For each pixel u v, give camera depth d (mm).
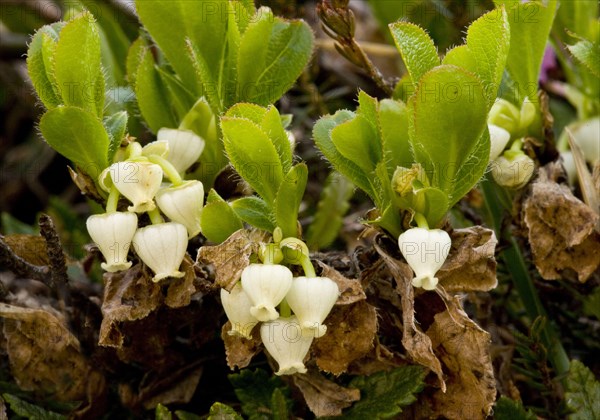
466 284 159
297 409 170
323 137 160
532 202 171
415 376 161
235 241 155
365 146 157
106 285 161
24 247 172
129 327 170
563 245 170
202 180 172
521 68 172
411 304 155
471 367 158
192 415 168
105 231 155
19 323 169
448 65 150
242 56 168
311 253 167
